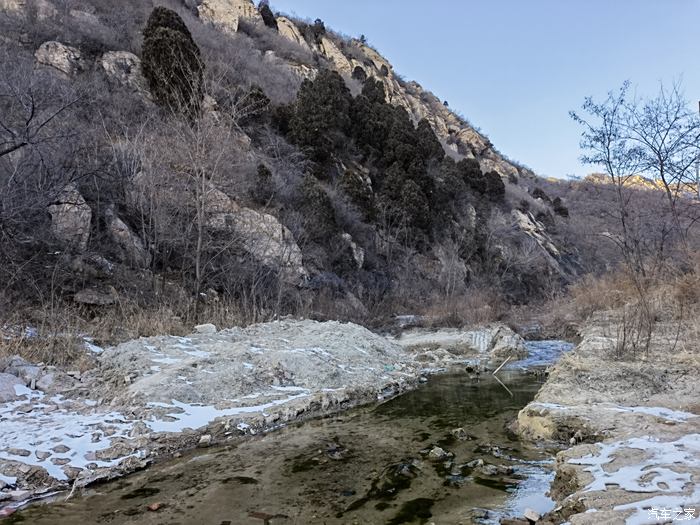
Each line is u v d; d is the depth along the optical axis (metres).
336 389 8.21
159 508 4.03
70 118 13.67
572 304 19.84
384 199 26.09
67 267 10.90
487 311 20.61
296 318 14.44
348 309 17.94
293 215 18.58
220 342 9.56
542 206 42.59
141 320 10.10
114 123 15.94
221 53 26.14
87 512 3.98
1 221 9.83
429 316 20.16
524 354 13.03
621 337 9.48
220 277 14.41
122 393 6.71
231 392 7.32
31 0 19.33
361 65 49.62
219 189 15.80
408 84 59.97
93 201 12.87
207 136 14.20
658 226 16.89
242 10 36.50
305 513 3.89
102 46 19.42
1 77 11.36
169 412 6.27
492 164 53.81
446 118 59.00
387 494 4.25
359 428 6.46
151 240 13.24
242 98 17.56
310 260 18.44
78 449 5.09
